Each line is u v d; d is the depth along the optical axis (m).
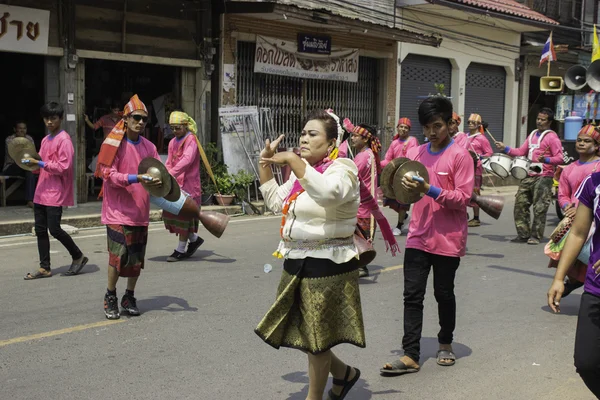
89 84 14.14
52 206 7.39
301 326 3.85
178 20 13.52
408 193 4.66
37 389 4.46
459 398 4.47
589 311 3.34
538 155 10.30
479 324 6.21
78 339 5.50
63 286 7.22
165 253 9.26
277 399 4.39
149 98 14.80
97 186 14.20
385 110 18.38
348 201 3.74
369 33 15.72
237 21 14.34
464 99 21.06
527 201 10.59
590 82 13.10
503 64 22.16
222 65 14.21
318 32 15.99
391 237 4.72
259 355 5.23
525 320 6.36
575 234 3.59
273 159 3.66
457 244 4.84
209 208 12.97
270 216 13.15
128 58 12.73
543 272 8.47
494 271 8.50
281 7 13.36
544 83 13.85
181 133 8.72
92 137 14.09
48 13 11.50
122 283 7.39
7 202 12.75
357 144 7.22
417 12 18.98
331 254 3.74
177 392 4.46
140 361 5.03
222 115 13.70
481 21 20.80
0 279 7.50
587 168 6.84
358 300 3.90
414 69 19.45
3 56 14.10
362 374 4.91
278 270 8.27
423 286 4.91
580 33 24.64
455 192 4.68
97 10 12.27
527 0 22.97
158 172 5.28
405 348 4.94
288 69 15.50
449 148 4.90
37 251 9.10
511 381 4.80
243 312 6.38
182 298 6.84
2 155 14.38
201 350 5.30
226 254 9.24
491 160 10.43
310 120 3.87
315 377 3.87
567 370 5.04
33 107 14.22
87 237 10.33
